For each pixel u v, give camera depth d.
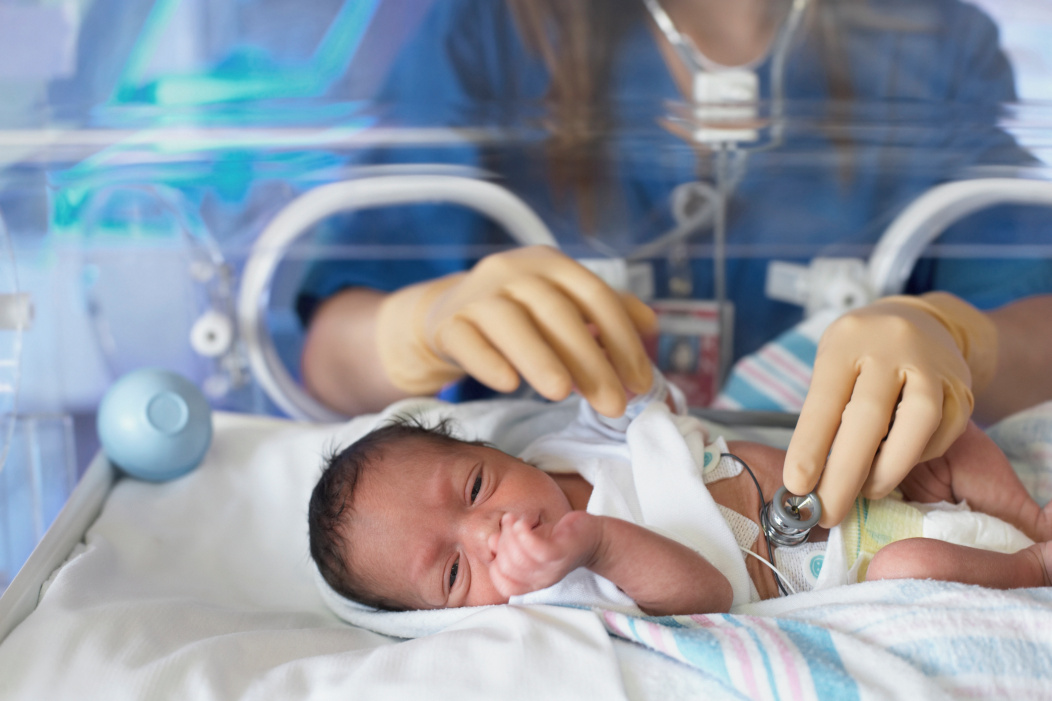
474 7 1.29
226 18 1.15
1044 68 1.20
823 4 1.16
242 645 0.66
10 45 1.02
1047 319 0.95
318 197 1.06
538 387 0.68
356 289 1.19
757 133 0.99
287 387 1.14
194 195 1.03
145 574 0.80
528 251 0.82
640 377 0.75
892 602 0.62
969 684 0.55
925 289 1.16
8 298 0.73
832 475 0.66
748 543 0.74
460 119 1.07
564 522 0.63
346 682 0.57
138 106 1.08
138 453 0.89
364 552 0.76
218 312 1.11
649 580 0.65
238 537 0.90
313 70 1.22
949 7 1.18
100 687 0.58
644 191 1.09
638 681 0.57
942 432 0.69
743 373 1.15
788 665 0.54
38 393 0.94
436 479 0.77
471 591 0.73
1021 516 0.78
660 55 1.22
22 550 0.82
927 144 0.98
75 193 0.98
